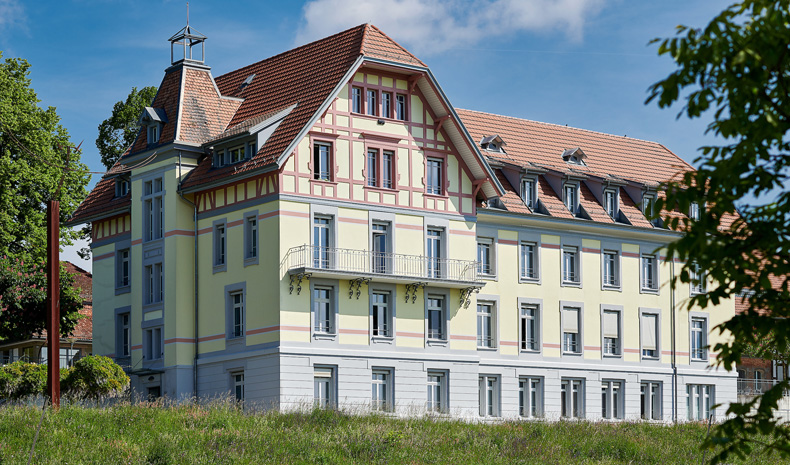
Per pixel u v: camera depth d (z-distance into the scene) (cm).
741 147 939
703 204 980
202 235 4172
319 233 3947
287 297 3812
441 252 4256
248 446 2780
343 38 4209
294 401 3766
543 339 4612
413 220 4172
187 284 4178
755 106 945
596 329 4781
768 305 980
